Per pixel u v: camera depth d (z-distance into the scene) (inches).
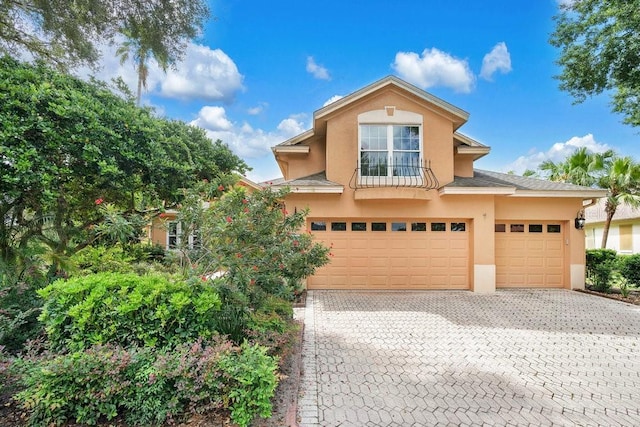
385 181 448.1
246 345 152.7
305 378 182.4
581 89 422.0
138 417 128.2
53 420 124.3
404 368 196.5
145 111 373.7
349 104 455.8
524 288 461.7
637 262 434.0
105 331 152.6
